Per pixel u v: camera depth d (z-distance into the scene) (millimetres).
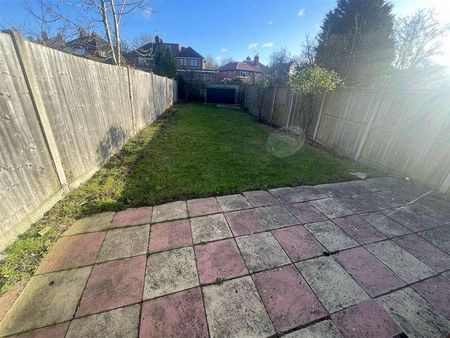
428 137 3885
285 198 3391
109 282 1862
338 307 1737
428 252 2400
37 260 2033
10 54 2047
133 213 2834
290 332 1546
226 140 6598
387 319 1663
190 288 1842
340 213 3062
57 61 2768
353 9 14875
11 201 2121
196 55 34219
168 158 4793
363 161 5238
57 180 2834
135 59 14820
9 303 1646
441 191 3742
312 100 6918
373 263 2209
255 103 12359
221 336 1503
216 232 2549
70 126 3096
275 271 2049
